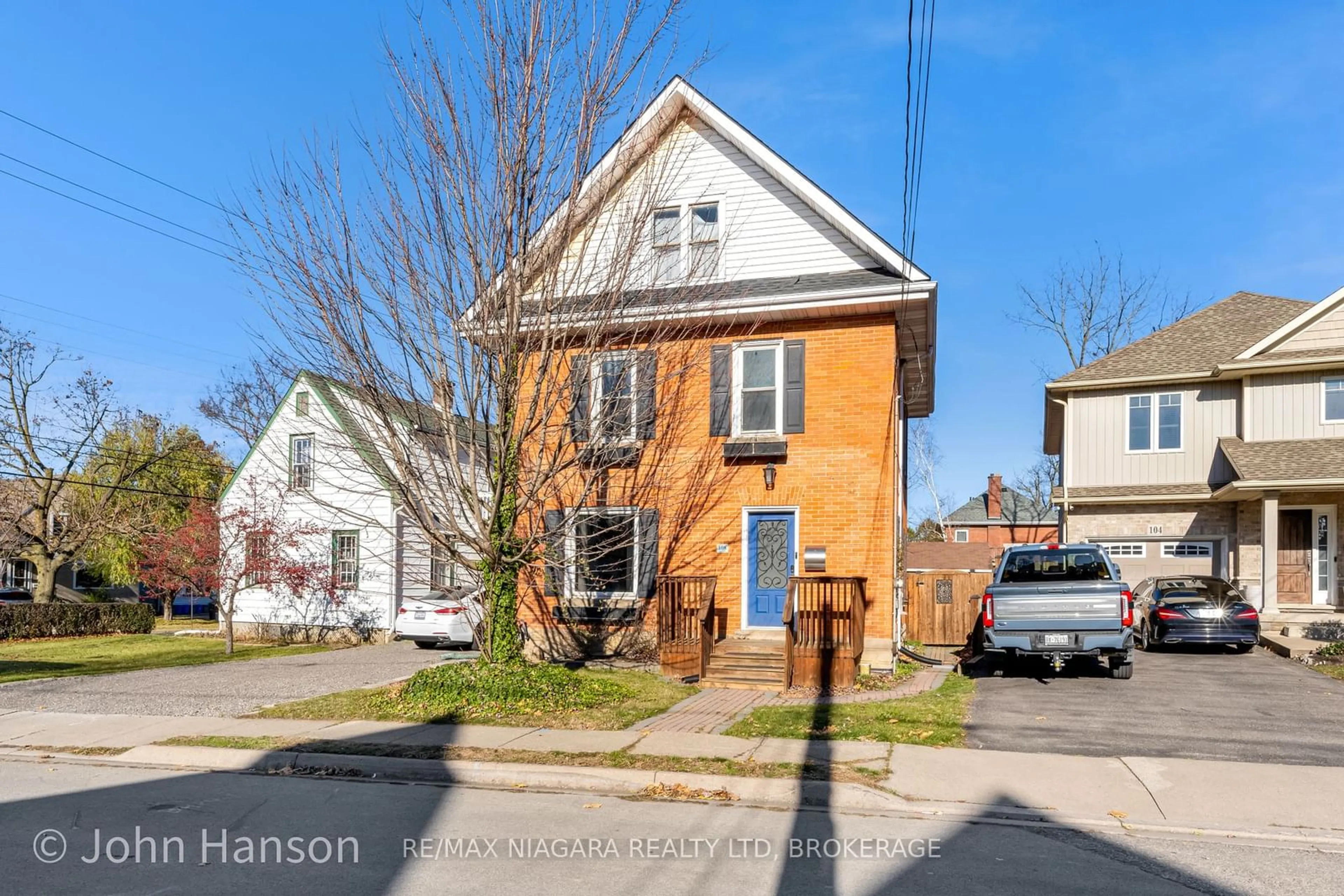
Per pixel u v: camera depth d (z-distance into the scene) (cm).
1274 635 1839
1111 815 680
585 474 1166
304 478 2234
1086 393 2419
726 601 1433
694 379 1473
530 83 1017
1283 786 738
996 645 1312
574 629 1492
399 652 1894
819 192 1440
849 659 1240
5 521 2770
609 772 781
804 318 1429
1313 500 2120
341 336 1015
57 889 528
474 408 1038
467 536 1070
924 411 2398
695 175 1528
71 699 1229
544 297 1043
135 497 3312
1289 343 2166
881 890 523
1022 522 5241
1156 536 2302
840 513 1398
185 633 2552
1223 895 520
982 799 716
